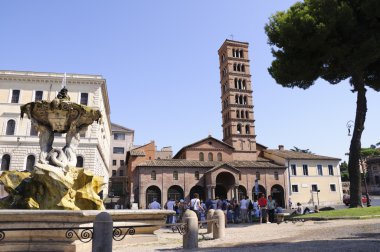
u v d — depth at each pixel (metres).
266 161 62.56
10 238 7.95
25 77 48.88
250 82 67.38
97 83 50.75
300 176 60.94
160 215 10.67
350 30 19.97
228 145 61.34
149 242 10.23
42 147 13.23
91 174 12.21
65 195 11.10
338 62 22.81
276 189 58.59
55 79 49.72
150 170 53.00
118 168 92.62
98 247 6.02
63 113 13.34
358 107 20.83
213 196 51.78
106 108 64.56
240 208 22.66
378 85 25.12
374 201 54.53
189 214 9.28
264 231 13.23
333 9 19.75
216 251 7.75
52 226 8.06
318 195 60.91
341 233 10.03
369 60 20.23
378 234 9.14
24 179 12.09
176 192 53.59
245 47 69.56
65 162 12.79
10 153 45.91
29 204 11.02
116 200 47.91
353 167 19.91
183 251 8.36
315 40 20.28
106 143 68.75
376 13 18.78
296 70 22.56
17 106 48.00
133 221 10.05
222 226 11.76
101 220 6.17
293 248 7.39
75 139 13.79
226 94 67.19
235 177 53.94
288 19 22.00
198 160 59.44
